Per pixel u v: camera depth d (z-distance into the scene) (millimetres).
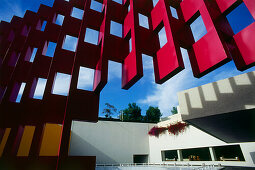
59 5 8648
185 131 16125
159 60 5473
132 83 5535
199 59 4707
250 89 4500
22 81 6359
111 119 22203
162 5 5914
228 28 4762
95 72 6426
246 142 11266
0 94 6582
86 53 6512
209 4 4797
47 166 4641
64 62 6320
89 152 18188
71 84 5734
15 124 5164
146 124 23016
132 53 5559
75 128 18641
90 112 5680
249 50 3834
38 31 7895
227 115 5133
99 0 8570
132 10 6391
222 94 5102
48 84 5719
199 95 5738
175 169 11438
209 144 13500
